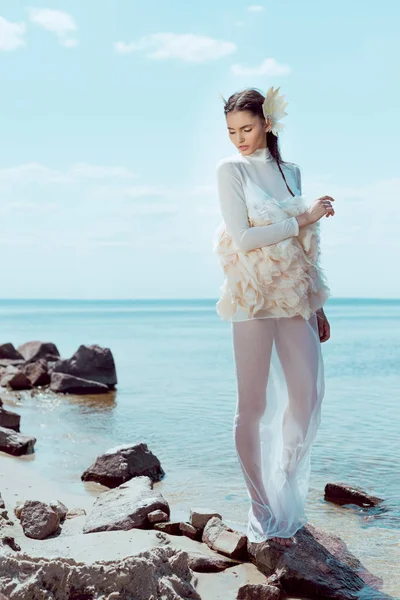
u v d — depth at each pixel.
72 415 9.43
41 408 10.14
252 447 3.84
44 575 2.94
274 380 3.88
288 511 3.81
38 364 13.18
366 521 4.79
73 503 5.07
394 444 7.32
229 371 15.73
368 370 15.96
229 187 3.73
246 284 3.71
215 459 6.67
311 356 3.81
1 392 12.03
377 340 29.16
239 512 4.96
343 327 45.28
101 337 33.44
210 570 3.71
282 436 3.89
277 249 3.64
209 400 10.85
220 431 8.12
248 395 3.82
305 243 3.73
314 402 3.84
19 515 4.45
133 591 2.94
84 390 11.95
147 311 118.25
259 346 3.78
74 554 3.63
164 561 3.16
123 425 8.58
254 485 3.85
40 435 7.92
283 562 3.59
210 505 5.13
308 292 3.80
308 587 3.47
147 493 4.65
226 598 3.36
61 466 6.36
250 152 3.79
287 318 3.80
